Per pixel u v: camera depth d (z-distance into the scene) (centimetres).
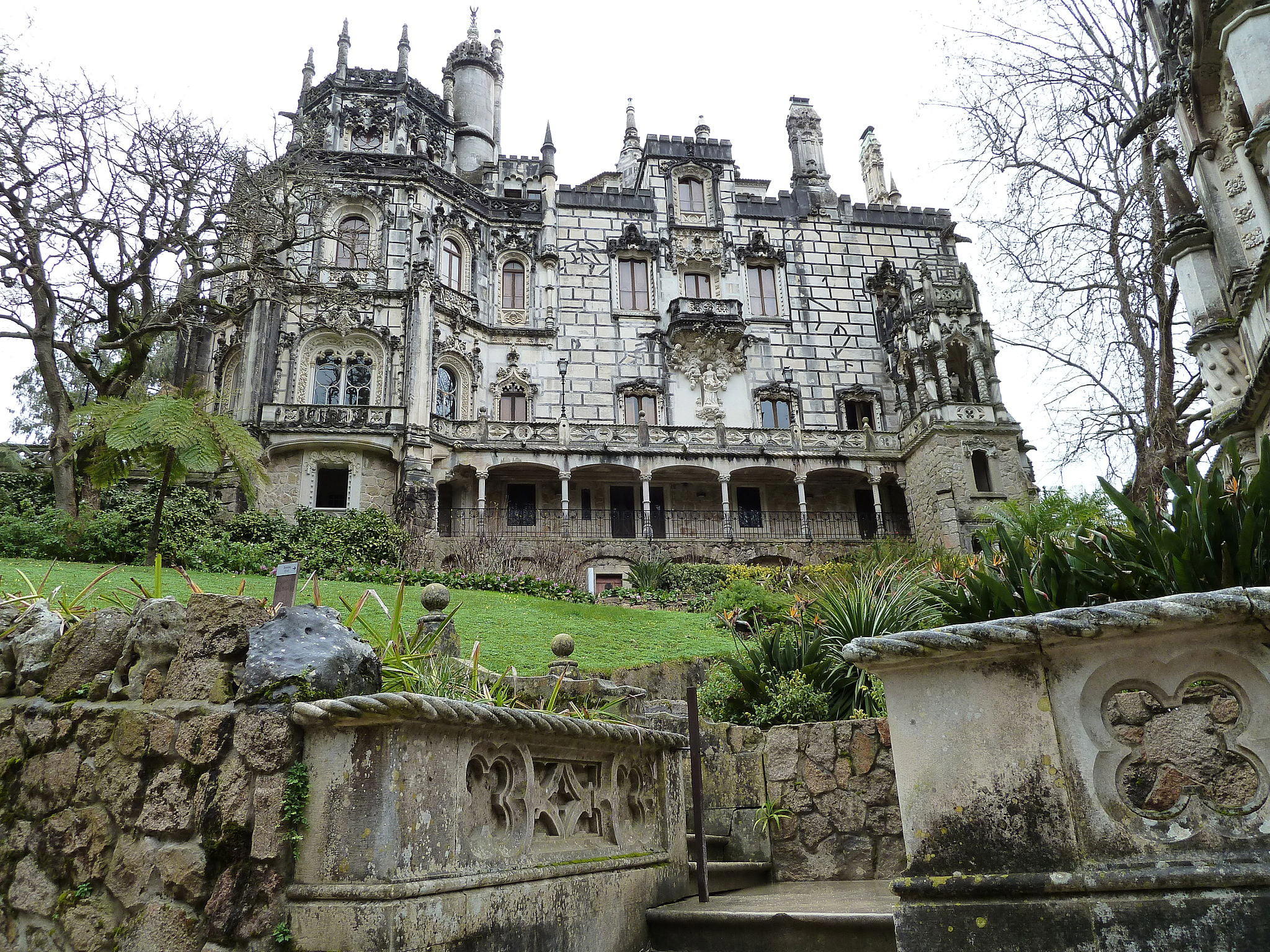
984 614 590
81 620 545
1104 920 334
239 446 1961
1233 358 1464
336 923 372
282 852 394
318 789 402
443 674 573
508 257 4084
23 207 2303
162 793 431
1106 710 359
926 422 3709
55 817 475
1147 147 1914
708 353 4106
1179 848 335
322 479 3356
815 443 3888
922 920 363
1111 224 2033
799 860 730
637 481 3897
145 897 421
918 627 927
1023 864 351
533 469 3684
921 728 384
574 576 3016
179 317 2723
